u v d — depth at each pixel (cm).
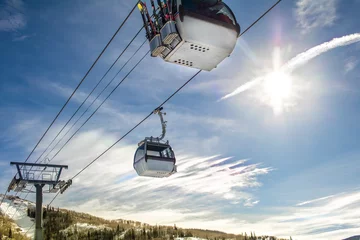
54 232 15800
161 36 710
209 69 792
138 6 777
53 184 2772
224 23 714
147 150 1352
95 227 17150
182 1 685
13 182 2659
